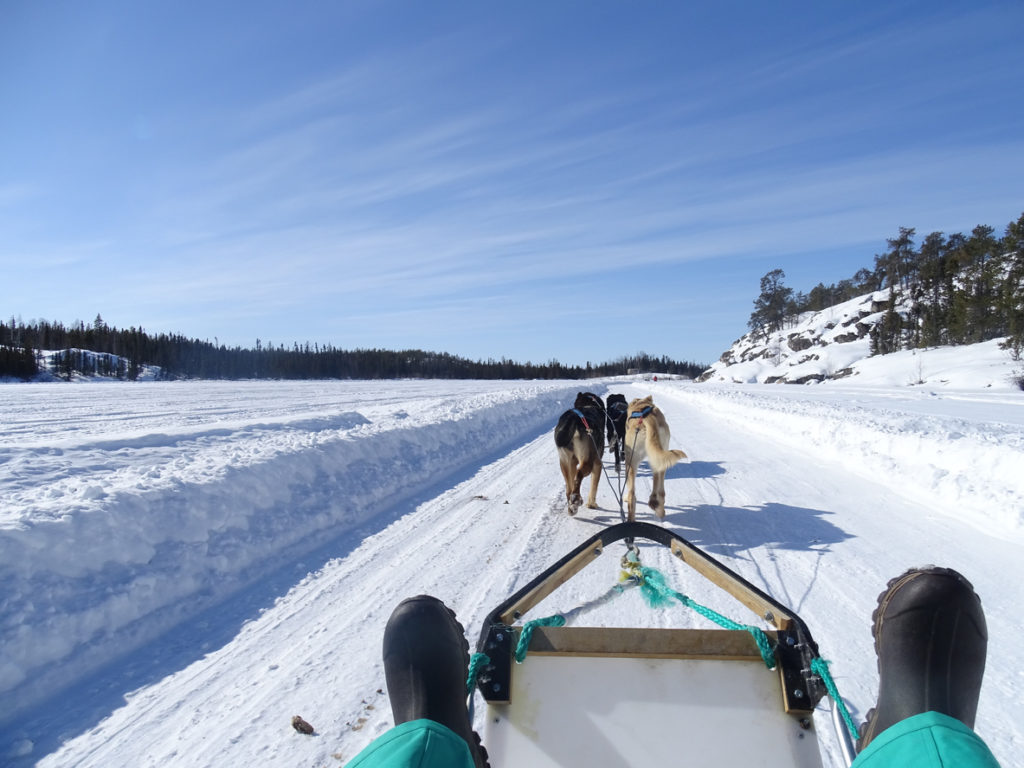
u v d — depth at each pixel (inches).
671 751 77.6
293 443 345.4
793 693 79.4
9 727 132.6
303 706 138.8
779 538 259.3
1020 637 166.2
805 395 1346.0
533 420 798.5
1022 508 270.7
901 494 334.6
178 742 126.3
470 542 258.7
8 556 161.3
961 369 2160.4
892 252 4133.9
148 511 208.5
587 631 86.7
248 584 212.4
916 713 70.1
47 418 788.0
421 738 63.9
